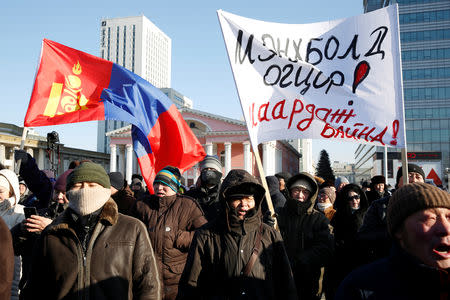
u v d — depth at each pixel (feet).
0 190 11.43
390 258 5.62
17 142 125.59
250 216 9.05
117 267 7.87
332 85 14.16
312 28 14.47
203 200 17.08
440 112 164.14
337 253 16.01
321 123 14.11
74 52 16.02
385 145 13.58
